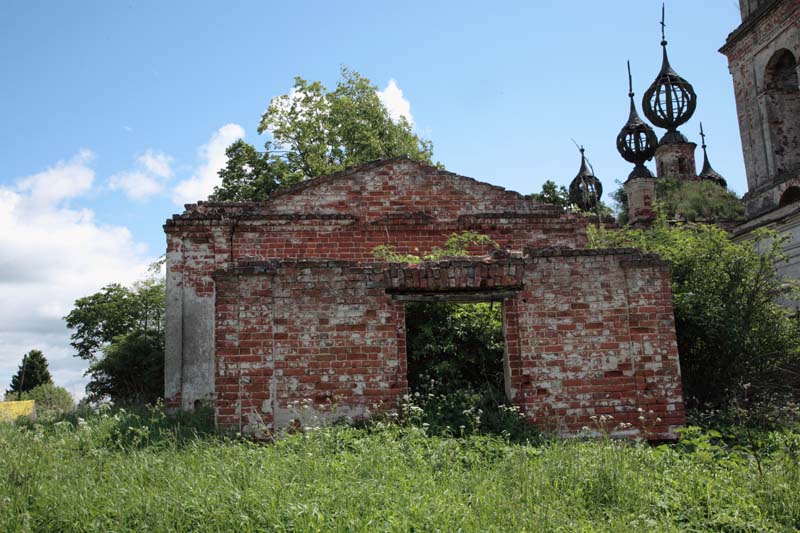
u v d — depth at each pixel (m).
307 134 30.06
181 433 9.36
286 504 5.96
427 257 12.62
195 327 14.03
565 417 9.59
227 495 6.16
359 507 6.02
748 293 12.17
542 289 9.88
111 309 30.59
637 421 9.65
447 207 15.10
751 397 11.20
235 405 9.21
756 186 30.41
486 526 5.89
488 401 9.80
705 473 7.43
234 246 14.41
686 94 29.69
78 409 13.17
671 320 9.95
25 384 45.81
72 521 5.98
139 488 6.54
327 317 9.55
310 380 9.40
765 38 29.75
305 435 8.34
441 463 7.50
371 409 9.41
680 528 6.27
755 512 6.55
